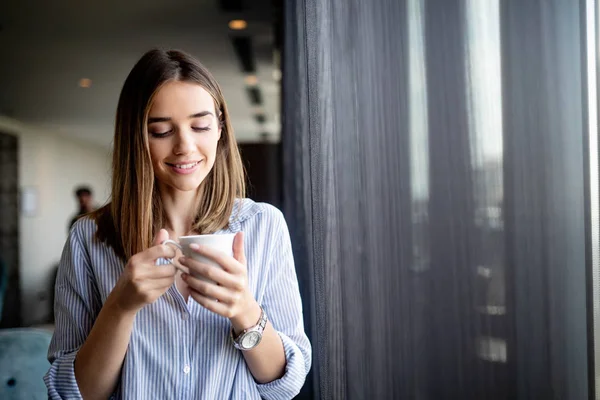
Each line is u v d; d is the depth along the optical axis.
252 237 1.02
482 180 1.33
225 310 0.85
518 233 1.32
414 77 1.35
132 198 0.96
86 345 0.89
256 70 7.31
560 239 1.29
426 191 1.35
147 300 0.83
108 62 7.13
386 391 1.36
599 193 1.20
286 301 1.03
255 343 0.91
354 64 1.35
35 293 7.04
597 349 1.23
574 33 1.27
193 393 0.94
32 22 5.71
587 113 1.22
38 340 1.47
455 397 1.36
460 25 1.33
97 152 10.98
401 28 1.35
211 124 0.95
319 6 1.33
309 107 1.33
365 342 1.36
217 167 1.03
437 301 1.36
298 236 2.50
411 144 1.35
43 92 8.32
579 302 1.28
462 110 1.33
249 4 5.24
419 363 1.36
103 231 0.99
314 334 2.11
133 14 5.51
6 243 8.93
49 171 9.95
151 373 0.93
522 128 1.30
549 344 1.31
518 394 1.33
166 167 0.94
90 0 5.17
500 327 1.34
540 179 1.30
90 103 8.92
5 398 1.39
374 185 1.36
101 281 0.98
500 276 1.33
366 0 1.35
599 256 1.22
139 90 0.94
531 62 1.29
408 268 1.36
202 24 5.80
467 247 1.34
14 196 9.13
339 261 1.34
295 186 2.63
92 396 0.91
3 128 8.92
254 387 0.97
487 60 1.32
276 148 6.68
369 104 1.35
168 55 0.96
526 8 1.30
